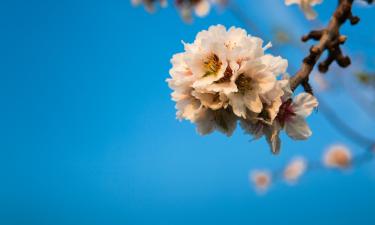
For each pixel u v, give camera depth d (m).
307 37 0.44
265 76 0.40
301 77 0.41
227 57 0.40
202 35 0.42
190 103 0.41
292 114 0.41
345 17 0.43
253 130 0.41
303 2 0.50
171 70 0.42
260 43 0.41
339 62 0.44
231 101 0.40
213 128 0.41
